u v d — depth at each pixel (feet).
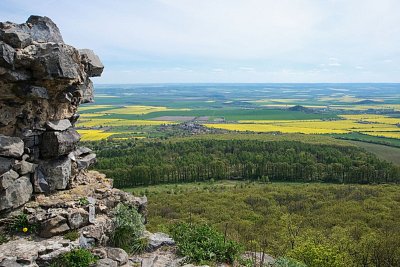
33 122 56.18
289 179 339.36
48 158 58.29
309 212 207.82
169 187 298.97
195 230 61.93
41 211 52.70
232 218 188.34
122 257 51.24
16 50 50.83
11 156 51.31
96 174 69.15
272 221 182.39
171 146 402.72
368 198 238.48
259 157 358.43
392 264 113.91
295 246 106.83
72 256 47.09
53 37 58.08
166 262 53.98
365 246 119.55
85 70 65.31
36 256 45.57
